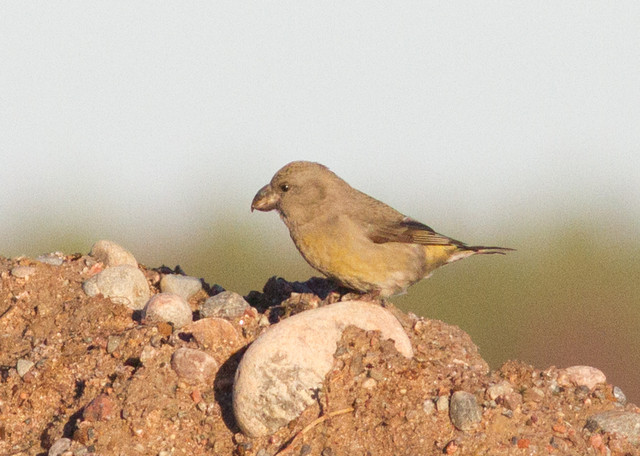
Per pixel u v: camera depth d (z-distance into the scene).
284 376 10.08
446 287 25.45
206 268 26.09
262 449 10.00
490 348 23.78
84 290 12.59
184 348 10.80
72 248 26.83
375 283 12.90
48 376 11.05
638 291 25.23
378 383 10.29
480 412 10.18
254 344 10.23
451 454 9.82
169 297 11.74
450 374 10.73
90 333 11.88
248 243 26.94
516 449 9.95
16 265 13.11
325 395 10.13
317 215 12.80
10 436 10.61
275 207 13.07
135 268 12.80
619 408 10.77
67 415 10.59
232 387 10.59
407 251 13.01
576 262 26.58
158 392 10.52
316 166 13.00
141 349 11.16
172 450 10.14
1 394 10.93
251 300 14.05
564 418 10.48
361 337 10.55
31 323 12.16
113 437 10.12
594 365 23.25
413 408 10.15
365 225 12.84
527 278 25.80
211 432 10.29
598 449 10.18
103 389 10.73
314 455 9.90
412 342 11.48
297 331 10.31
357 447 9.95
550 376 11.12
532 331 24.39
